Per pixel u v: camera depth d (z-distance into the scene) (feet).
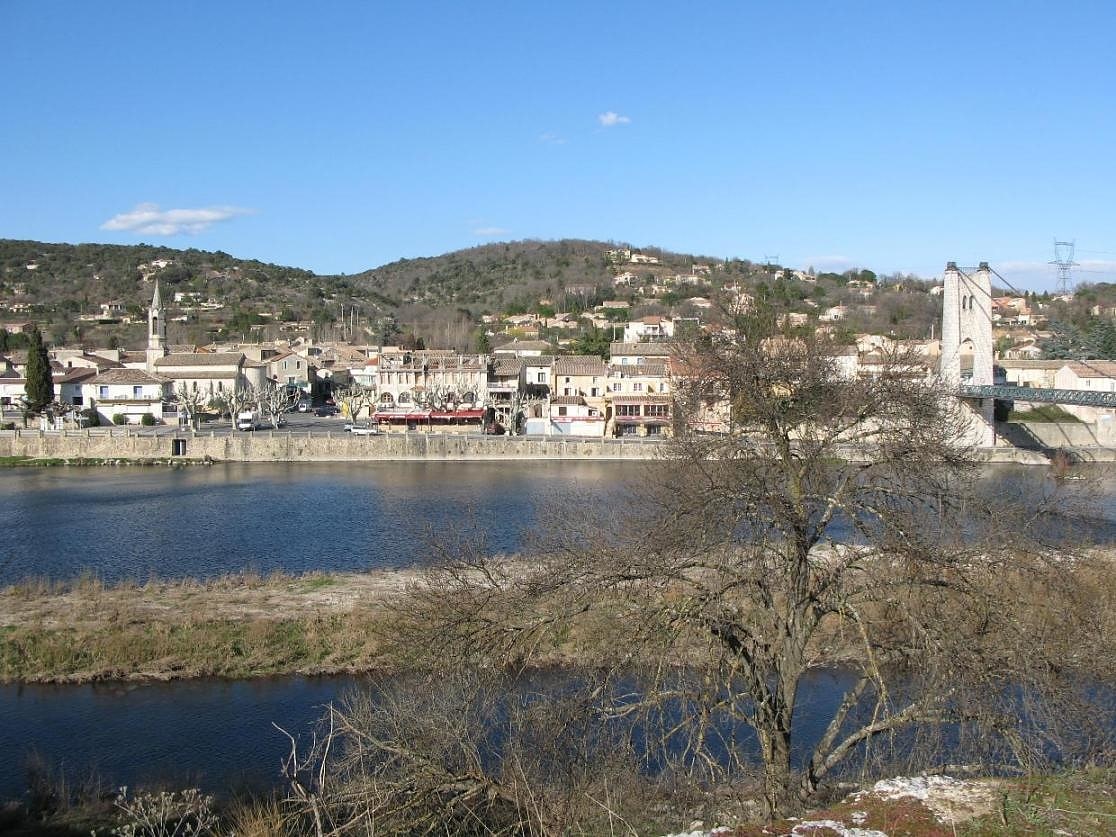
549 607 73.05
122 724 100.99
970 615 65.87
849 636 77.71
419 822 60.64
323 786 65.92
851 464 74.69
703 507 69.05
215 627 127.24
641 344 492.54
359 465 351.25
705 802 64.08
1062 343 566.36
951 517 69.00
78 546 200.13
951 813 49.80
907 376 73.77
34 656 117.91
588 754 67.21
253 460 361.92
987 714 60.80
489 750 71.92
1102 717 65.72
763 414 71.20
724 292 108.99
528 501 256.93
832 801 62.69
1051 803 51.24
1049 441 391.24
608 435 424.05
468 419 439.22
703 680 70.64
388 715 71.92
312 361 623.77
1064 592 68.49
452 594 82.38
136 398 460.96
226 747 94.79
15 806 78.48
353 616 130.93
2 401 476.13
